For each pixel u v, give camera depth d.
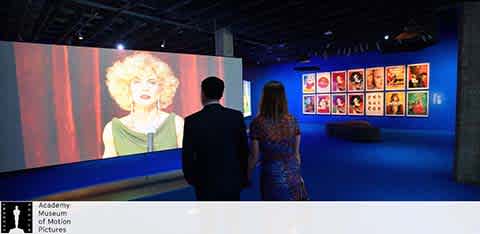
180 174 4.36
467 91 3.49
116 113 4.06
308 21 6.10
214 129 1.52
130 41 7.67
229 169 1.55
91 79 3.84
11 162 3.26
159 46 8.52
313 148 6.24
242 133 1.62
